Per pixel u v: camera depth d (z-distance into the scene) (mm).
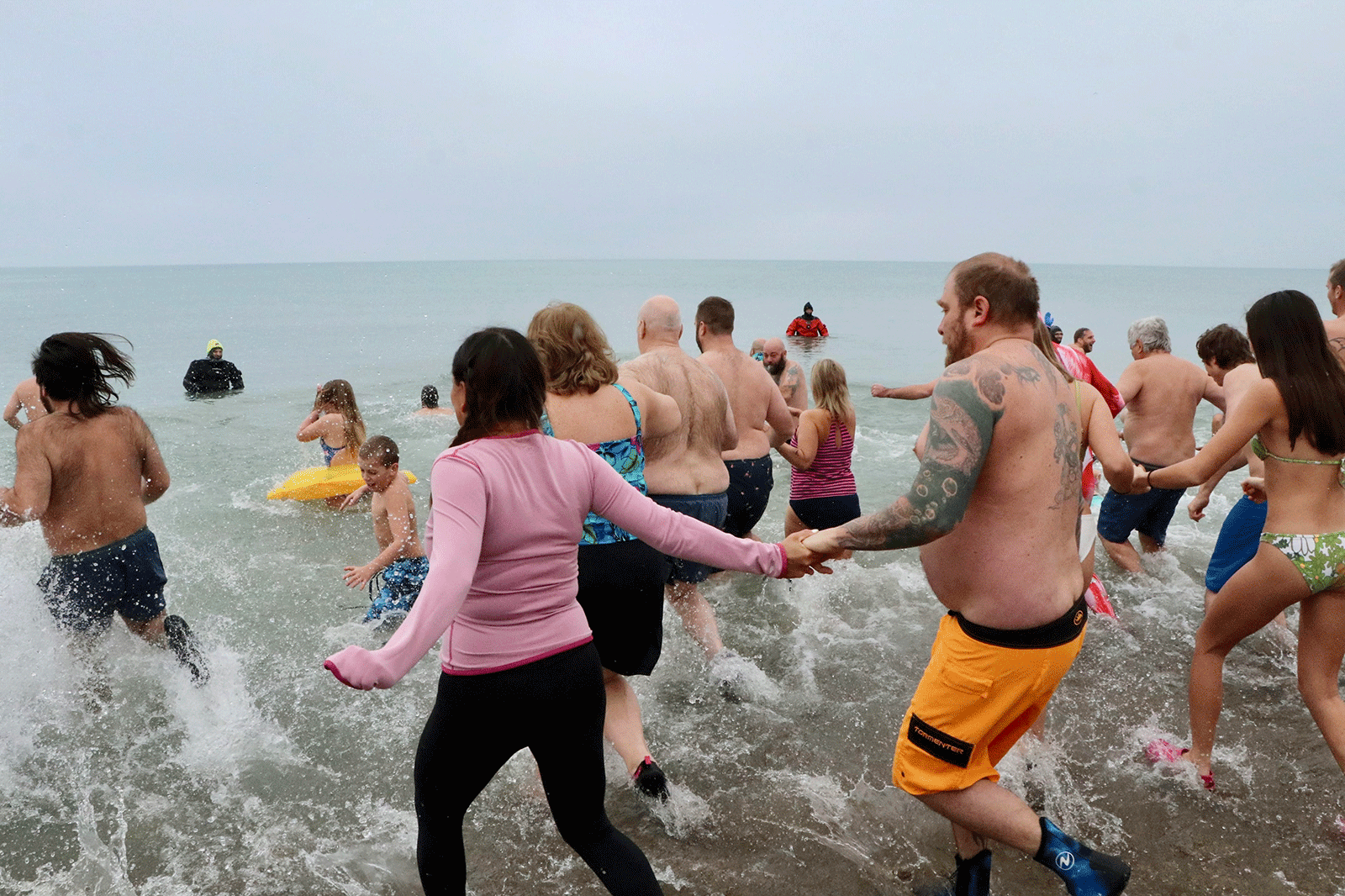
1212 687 3252
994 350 2385
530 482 2076
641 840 3018
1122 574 5703
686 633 4812
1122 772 3412
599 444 3260
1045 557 2342
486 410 2088
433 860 2229
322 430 7582
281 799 3279
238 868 2875
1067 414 2422
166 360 19938
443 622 1806
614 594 3135
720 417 4207
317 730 3789
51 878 2832
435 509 1987
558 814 2271
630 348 23203
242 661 4465
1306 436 2938
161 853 2953
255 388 14367
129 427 4012
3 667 3852
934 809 2545
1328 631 3027
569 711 2117
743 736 3723
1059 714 3889
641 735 3234
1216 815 3131
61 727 3746
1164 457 5426
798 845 2980
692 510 4039
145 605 4059
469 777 2156
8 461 8883
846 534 2326
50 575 3840
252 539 6473
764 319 34156
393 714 3938
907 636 4777
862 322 33031
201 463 8820
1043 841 2398
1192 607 5141
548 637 2094
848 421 5691
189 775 3436
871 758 3547
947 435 2223
